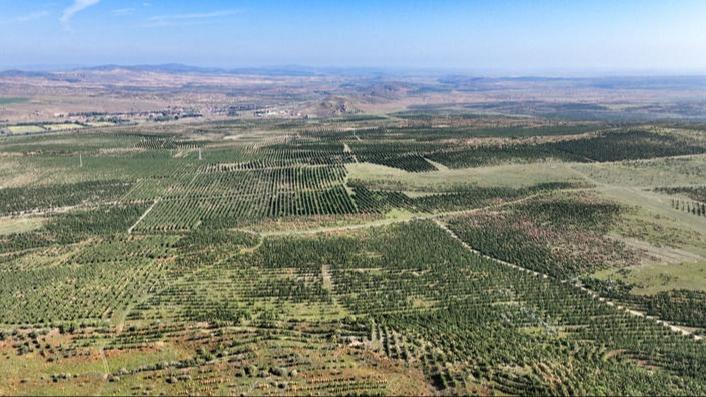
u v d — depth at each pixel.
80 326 114.06
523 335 109.56
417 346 103.06
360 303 126.06
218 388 88.44
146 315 120.19
